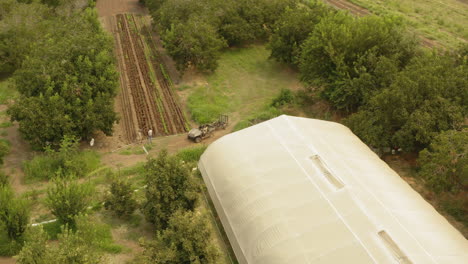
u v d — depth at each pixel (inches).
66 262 754.8
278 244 857.5
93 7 2544.3
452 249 843.4
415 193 1040.2
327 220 872.3
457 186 1097.4
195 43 1782.7
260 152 1105.4
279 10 2198.6
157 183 996.6
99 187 1194.0
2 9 1925.4
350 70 1472.7
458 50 1525.6
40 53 1482.5
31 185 1201.4
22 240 976.9
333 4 2738.7
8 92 1722.4
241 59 2042.3
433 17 2536.9
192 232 854.5
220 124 1485.0
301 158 1055.6
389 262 770.2
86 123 1322.6
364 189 956.6
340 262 786.2
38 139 1278.3
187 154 1316.4
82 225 896.9
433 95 1189.7
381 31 1496.1
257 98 1712.6
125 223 1075.9
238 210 981.2
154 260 837.8
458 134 1053.2
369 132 1262.3
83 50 1528.1
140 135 1451.8
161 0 2288.4
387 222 863.1
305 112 1593.3
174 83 1817.2
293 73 1913.1
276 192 971.9
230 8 2074.3
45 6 2135.8
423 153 1094.4
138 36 2288.4
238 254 930.7
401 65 1526.8
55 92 1362.0
